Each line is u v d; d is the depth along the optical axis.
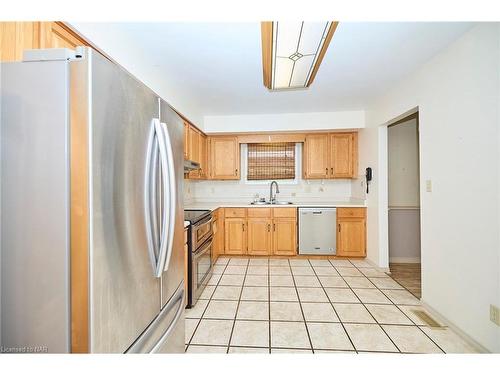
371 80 2.70
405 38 1.89
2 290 0.75
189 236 2.30
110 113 0.81
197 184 4.57
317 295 2.57
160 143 1.07
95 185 0.74
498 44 1.54
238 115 4.03
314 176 4.13
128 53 1.82
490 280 1.60
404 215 3.74
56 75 0.73
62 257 0.73
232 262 3.71
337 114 3.87
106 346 0.79
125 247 0.89
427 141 2.24
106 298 0.79
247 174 4.56
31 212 0.74
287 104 3.51
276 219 3.89
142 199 1.00
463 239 1.82
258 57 2.18
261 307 2.32
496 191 1.56
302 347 1.73
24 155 0.74
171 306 1.28
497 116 1.55
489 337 1.61
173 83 2.69
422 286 2.32
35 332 0.74
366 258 3.73
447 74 1.99
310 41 1.79
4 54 0.92
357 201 4.08
